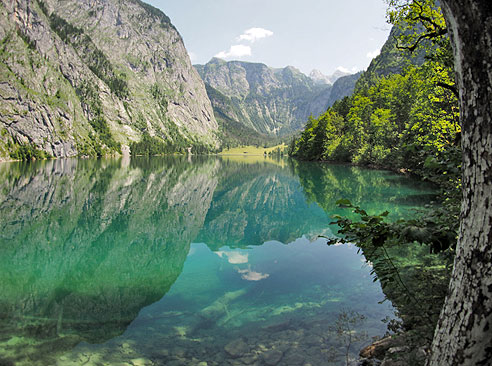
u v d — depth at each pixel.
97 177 41.94
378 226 3.21
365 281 8.32
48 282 9.26
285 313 6.74
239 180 40.38
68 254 12.05
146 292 8.41
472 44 1.83
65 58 179.25
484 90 1.81
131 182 36.38
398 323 5.78
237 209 21.19
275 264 10.34
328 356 5.02
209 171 57.41
